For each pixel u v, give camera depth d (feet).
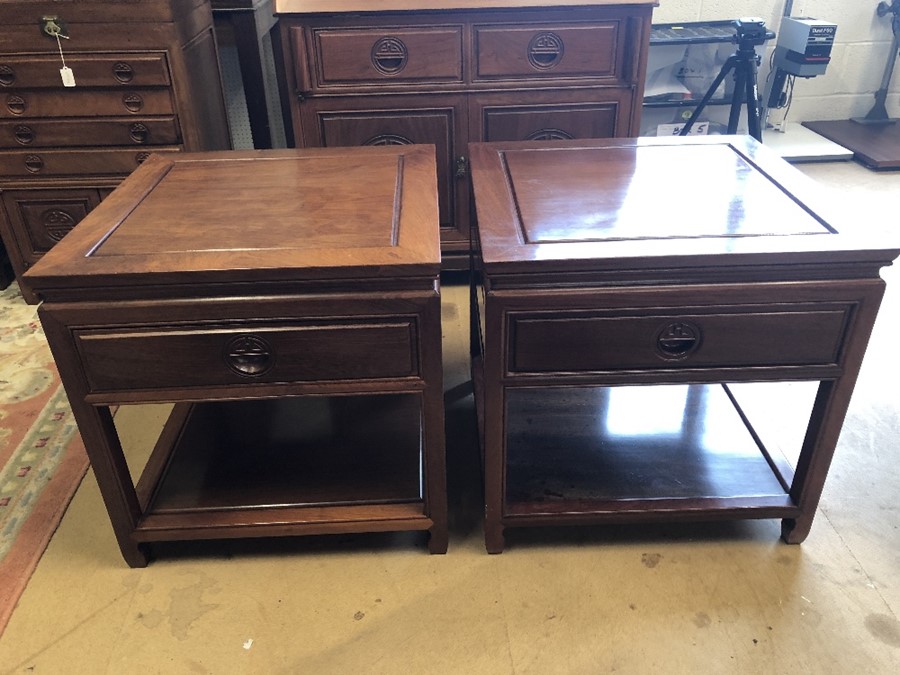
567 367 3.64
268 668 3.56
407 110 6.29
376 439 4.67
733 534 4.29
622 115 6.39
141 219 3.79
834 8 10.26
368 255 3.35
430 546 4.16
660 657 3.57
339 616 3.82
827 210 3.73
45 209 6.51
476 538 4.29
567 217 3.73
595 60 6.16
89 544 4.30
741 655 3.58
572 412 5.00
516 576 4.04
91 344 3.44
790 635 3.67
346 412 4.95
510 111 6.33
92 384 3.55
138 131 6.18
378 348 3.53
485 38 6.02
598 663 3.55
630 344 3.58
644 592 3.92
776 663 3.53
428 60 6.09
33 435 5.17
